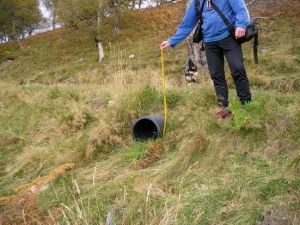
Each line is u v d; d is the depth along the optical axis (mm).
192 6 4488
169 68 15664
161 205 3438
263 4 19969
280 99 5086
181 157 4082
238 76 4355
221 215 3203
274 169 3631
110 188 3879
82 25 27609
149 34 25828
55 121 6031
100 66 21562
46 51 28078
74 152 4910
